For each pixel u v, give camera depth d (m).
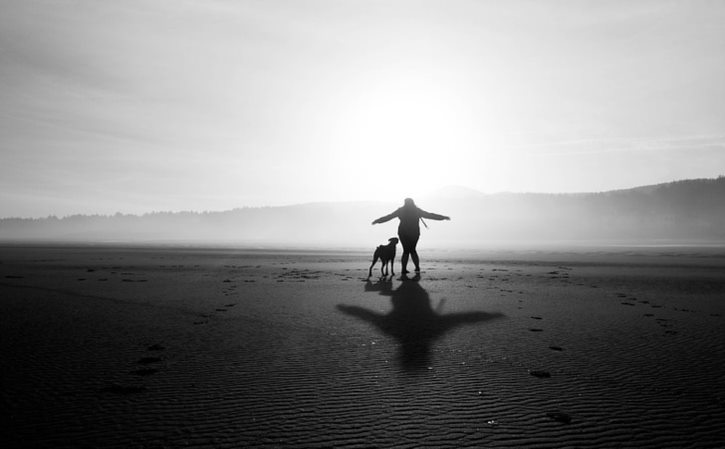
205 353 7.30
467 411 4.94
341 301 12.83
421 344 7.91
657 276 21.23
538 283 18.03
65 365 6.60
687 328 9.33
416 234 19.98
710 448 4.11
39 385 5.73
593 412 4.92
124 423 4.61
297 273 22.81
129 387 5.59
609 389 5.65
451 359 6.98
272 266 28.53
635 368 6.54
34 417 4.74
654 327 9.40
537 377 6.13
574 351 7.46
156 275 21.53
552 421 4.70
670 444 4.18
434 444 4.16
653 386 5.77
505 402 5.20
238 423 4.61
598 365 6.68
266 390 5.59
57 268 25.55
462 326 9.41
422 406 5.08
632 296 14.27
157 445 4.14
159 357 7.04
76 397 5.32
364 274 22.20
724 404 5.16
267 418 4.74
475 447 4.11
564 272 23.67
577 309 11.63
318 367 6.55
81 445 4.13
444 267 27.77
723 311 11.52
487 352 7.38
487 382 5.90
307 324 9.60
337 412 4.90
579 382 5.91
